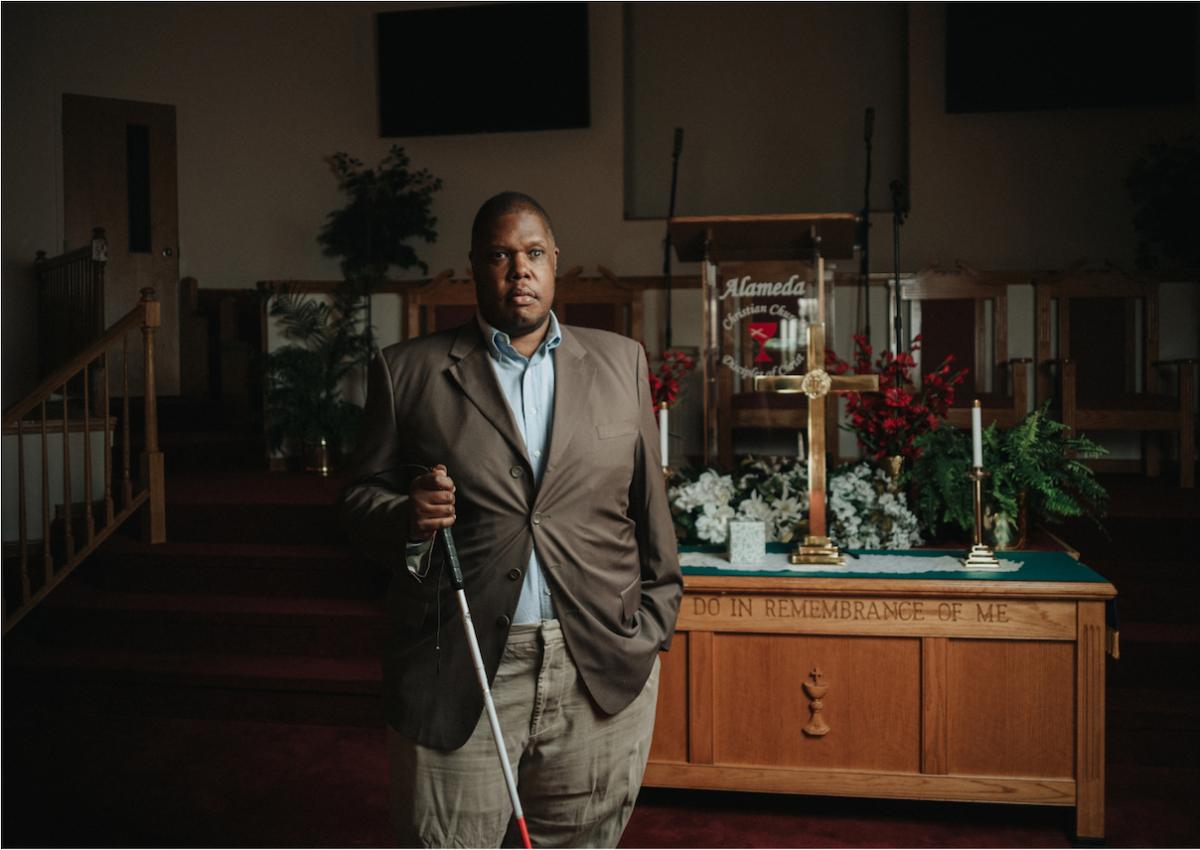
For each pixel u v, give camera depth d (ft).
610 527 5.96
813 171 25.05
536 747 5.86
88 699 12.37
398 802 5.84
